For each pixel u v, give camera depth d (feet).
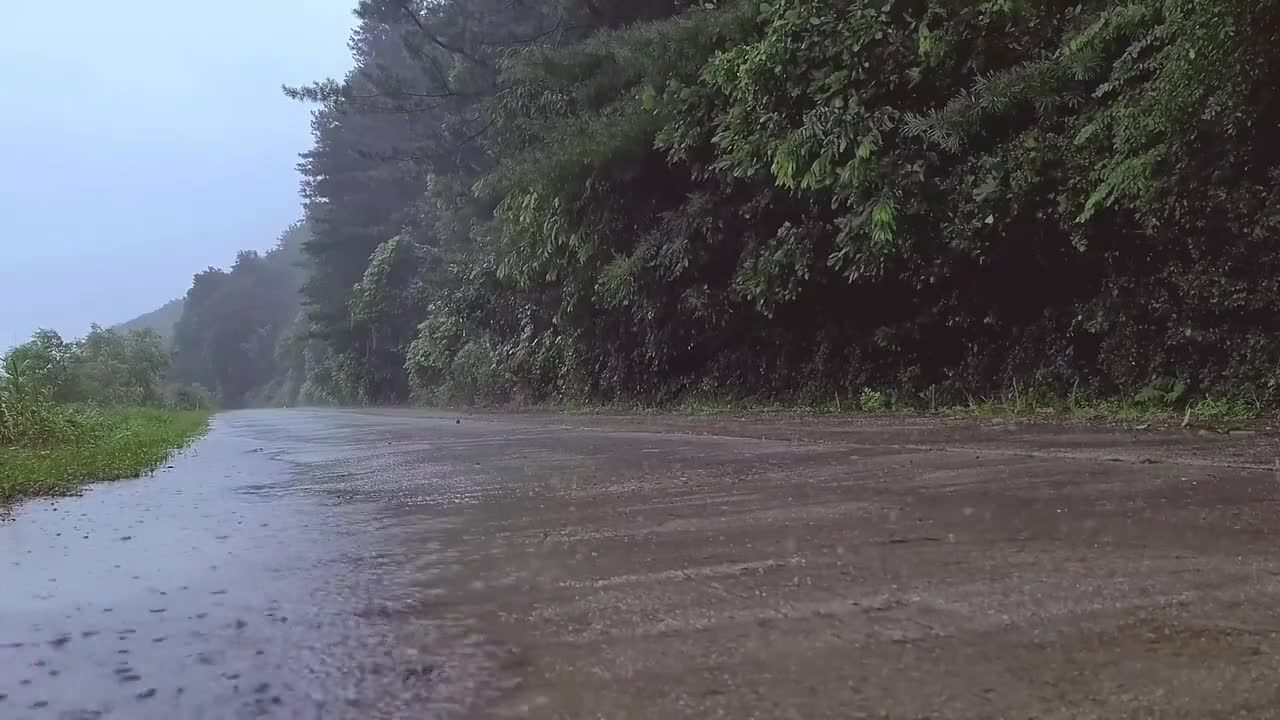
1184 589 6.72
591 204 44.01
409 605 7.43
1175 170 19.94
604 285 43.73
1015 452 15.87
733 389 40.40
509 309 68.95
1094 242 23.40
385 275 128.88
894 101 28.40
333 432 41.39
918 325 30.01
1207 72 18.43
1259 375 20.47
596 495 13.48
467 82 79.15
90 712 5.19
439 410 74.13
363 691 5.41
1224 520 9.11
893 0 28.02
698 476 15.01
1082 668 5.23
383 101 93.76
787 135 30.48
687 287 39.37
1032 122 25.12
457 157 84.58
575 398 55.36
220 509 14.01
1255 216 19.52
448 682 5.52
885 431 21.90
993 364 28.17
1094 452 15.11
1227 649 5.45
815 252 31.42
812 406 34.47
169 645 6.49
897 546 8.60
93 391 76.59
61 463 21.79
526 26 75.82
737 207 35.96
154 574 9.02
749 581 7.61
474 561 9.10
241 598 7.88
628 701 5.07
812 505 11.28
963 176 25.66
